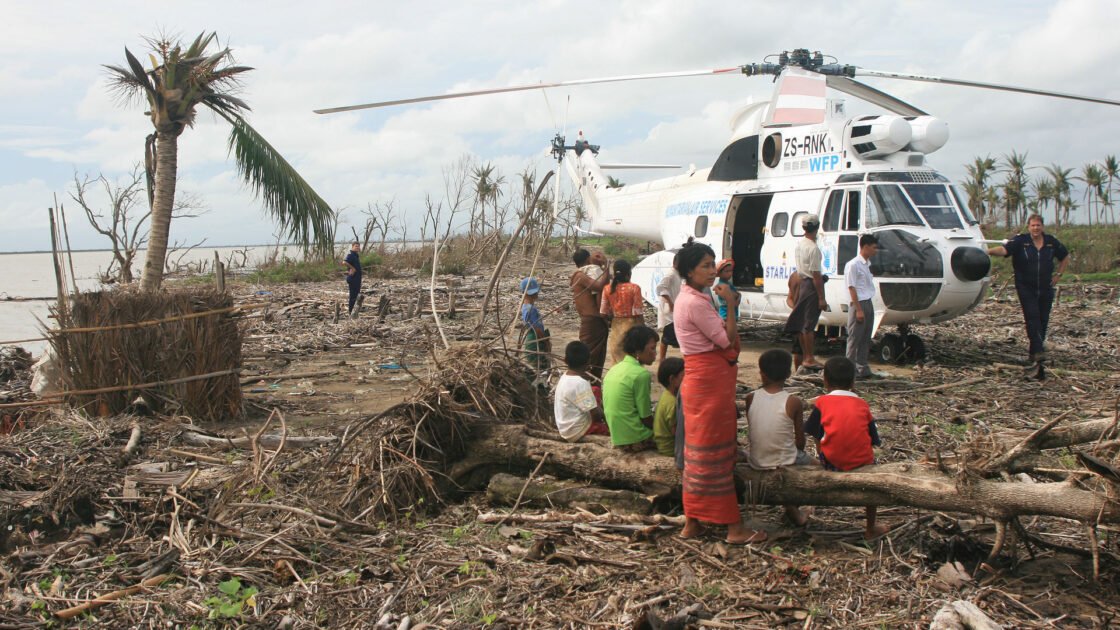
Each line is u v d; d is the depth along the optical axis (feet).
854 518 15.62
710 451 14.01
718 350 13.93
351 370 34.47
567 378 17.28
